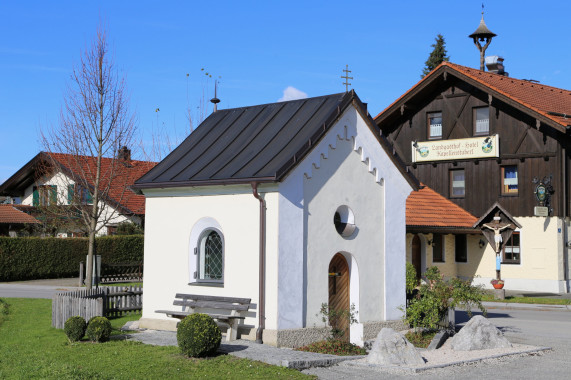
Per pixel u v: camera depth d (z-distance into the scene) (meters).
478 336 15.47
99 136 29.42
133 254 39.25
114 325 18.08
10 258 35.22
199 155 17.22
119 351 13.63
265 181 14.52
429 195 32.78
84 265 38.12
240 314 15.16
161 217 17.05
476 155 32.75
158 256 17.03
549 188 30.78
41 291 29.61
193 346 12.82
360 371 12.80
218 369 12.14
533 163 31.31
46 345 14.77
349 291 16.75
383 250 17.34
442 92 34.22
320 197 15.72
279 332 14.55
